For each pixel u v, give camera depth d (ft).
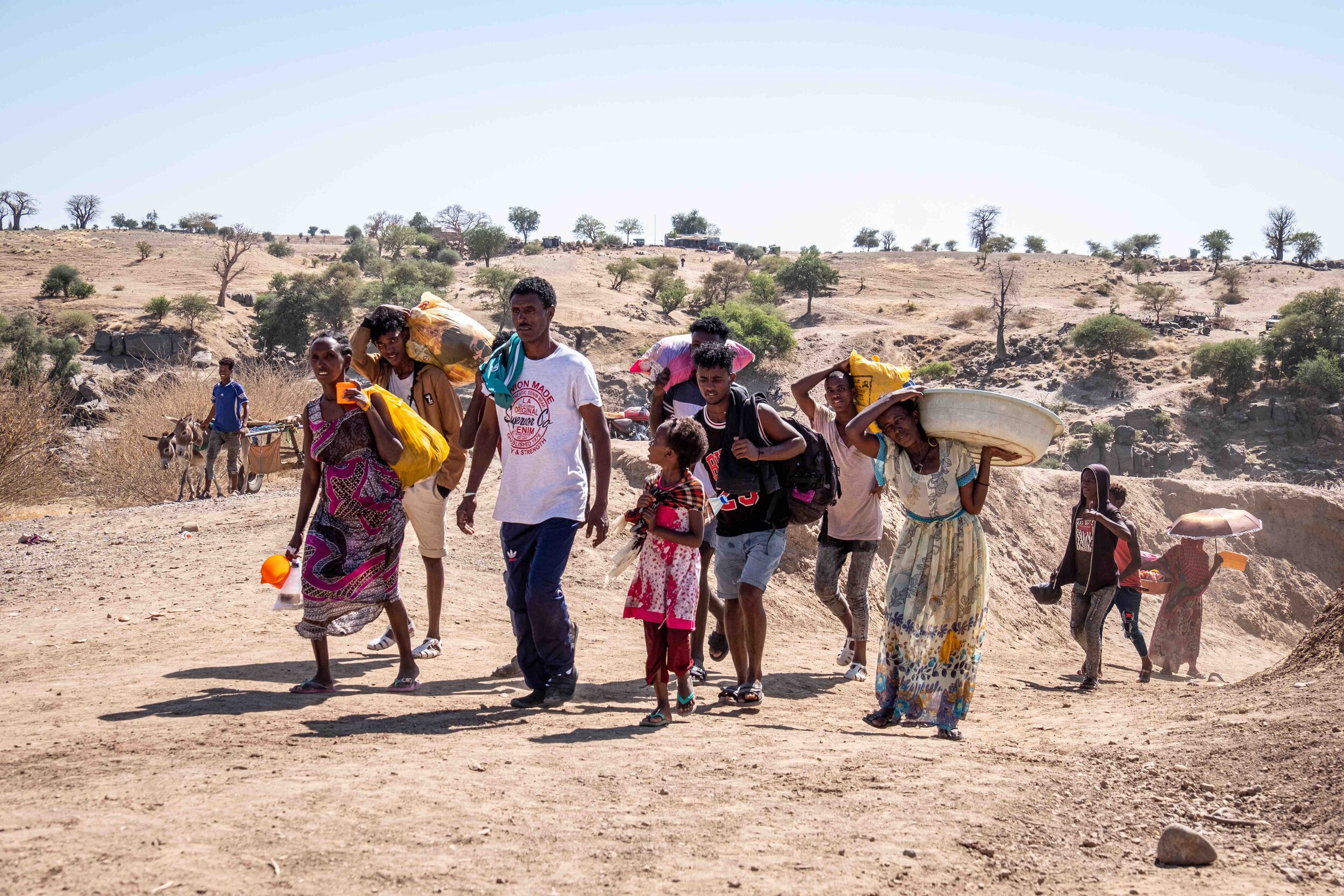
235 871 8.99
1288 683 17.57
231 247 456.86
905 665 17.25
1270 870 10.09
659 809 11.39
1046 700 23.41
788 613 33.17
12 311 318.24
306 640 23.82
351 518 17.90
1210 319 366.63
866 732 16.94
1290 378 282.15
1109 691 26.43
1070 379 312.50
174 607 26.94
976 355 352.90
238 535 37.06
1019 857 10.39
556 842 10.15
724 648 23.76
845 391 22.22
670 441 16.39
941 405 16.60
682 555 16.94
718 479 19.33
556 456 17.87
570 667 18.34
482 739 14.82
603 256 555.28
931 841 10.65
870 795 12.17
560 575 17.89
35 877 8.68
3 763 12.79
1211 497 59.06
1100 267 516.73
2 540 39.40
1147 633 46.93
